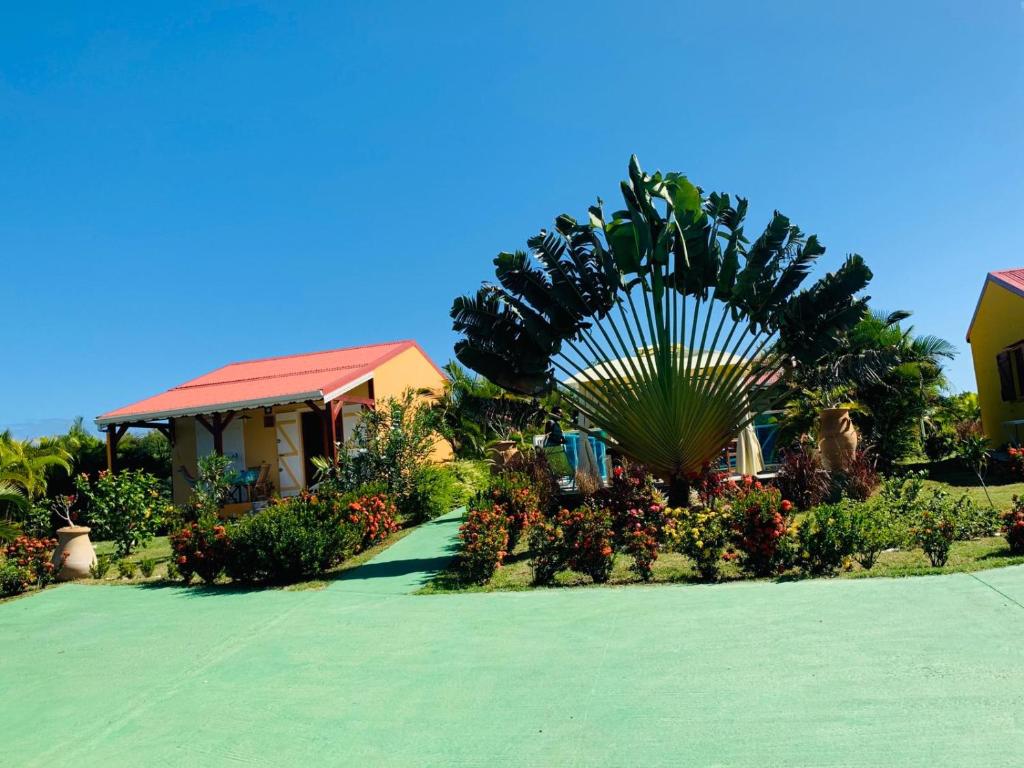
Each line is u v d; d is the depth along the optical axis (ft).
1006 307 56.85
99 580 34.71
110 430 56.18
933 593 19.63
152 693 17.38
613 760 11.85
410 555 33.42
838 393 49.88
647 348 38.93
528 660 17.30
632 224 39.29
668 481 39.40
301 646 20.24
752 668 15.30
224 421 53.67
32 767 13.80
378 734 13.82
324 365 64.69
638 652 17.08
